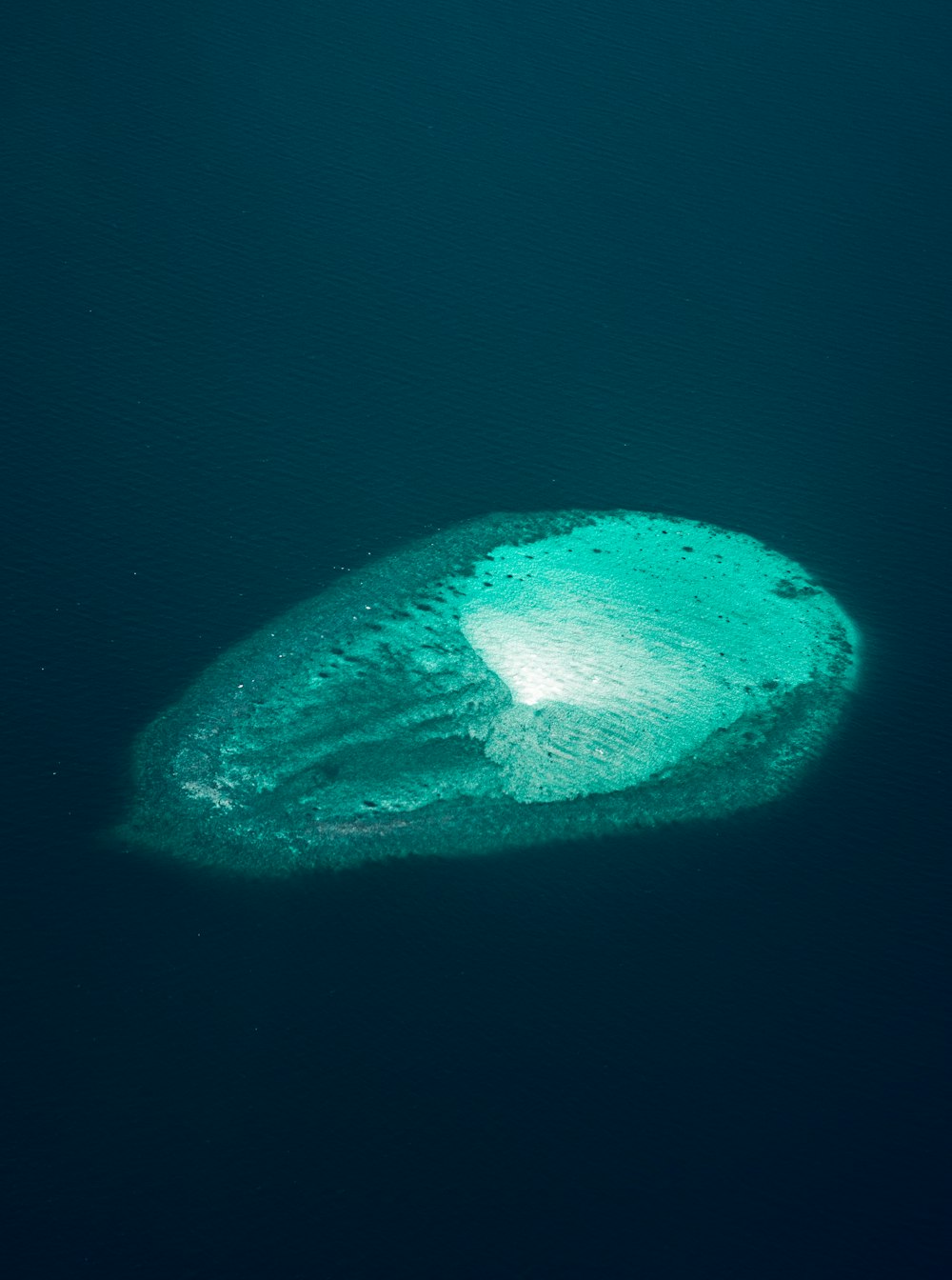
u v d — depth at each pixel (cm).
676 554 9662
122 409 10188
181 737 8356
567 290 11375
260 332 10825
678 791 8238
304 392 10438
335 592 9244
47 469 9738
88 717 8406
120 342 10650
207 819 7944
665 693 8812
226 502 9688
